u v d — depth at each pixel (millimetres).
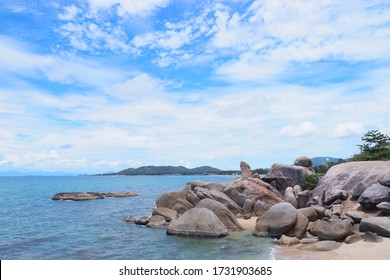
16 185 127938
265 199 32406
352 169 27906
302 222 21000
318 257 15852
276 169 39094
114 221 32250
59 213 39688
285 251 17766
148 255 18719
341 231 18266
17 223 32188
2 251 20938
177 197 32438
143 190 87562
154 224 27719
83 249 20984
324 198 26781
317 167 45406
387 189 22000
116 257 18750
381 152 33844
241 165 39406
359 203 23000
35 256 19625
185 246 20203
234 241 20953
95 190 91812
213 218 22953
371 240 17438
